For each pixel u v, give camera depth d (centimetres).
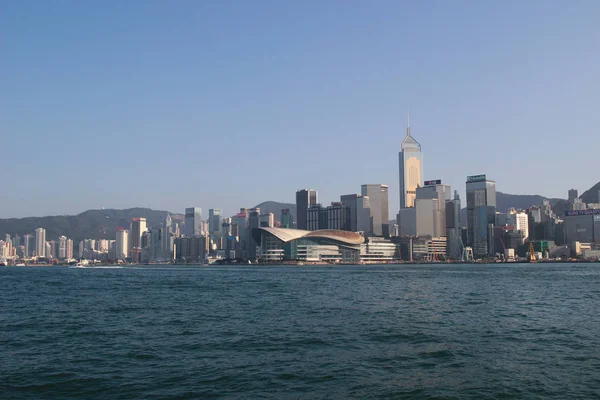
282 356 5022
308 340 5822
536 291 13025
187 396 3800
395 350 5281
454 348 5378
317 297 11331
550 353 5153
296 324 7044
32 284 17738
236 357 4991
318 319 7544
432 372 4425
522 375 4328
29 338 6175
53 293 13150
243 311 8638
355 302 10125
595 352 5206
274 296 11662
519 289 13800
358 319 7531
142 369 4575
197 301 10506
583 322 7275
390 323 7112
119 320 7631
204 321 7431
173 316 8025
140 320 7606
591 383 4094
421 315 7988
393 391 3894
